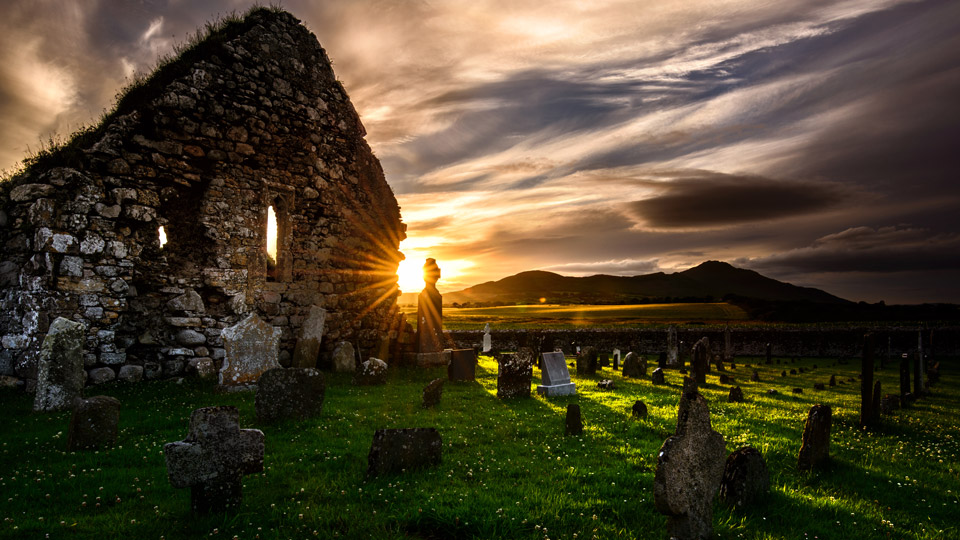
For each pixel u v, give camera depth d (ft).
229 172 56.03
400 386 48.96
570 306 274.16
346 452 25.63
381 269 71.61
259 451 19.24
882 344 115.34
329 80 66.95
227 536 16.63
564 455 26.76
